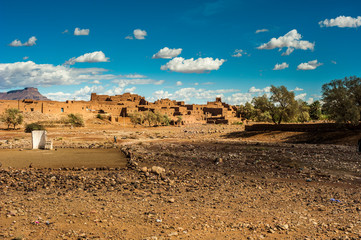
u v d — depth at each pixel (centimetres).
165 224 1123
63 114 13150
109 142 6397
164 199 1528
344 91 5244
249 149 4388
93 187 1811
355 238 999
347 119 5112
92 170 2638
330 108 5422
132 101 19912
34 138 4944
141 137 7725
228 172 2506
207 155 3791
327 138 5169
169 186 1881
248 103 16950
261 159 3325
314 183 2028
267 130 6669
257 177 2275
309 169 2619
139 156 3650
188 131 9812
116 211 1277
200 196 1617
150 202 1459
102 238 961
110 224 1102
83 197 1538
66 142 6244
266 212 1318
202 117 17850
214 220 1187
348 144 4566
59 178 2141
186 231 1049
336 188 1861
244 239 987
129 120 13975
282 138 5859
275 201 1525
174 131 10131
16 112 10200
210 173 2436
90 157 3738
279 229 1087
